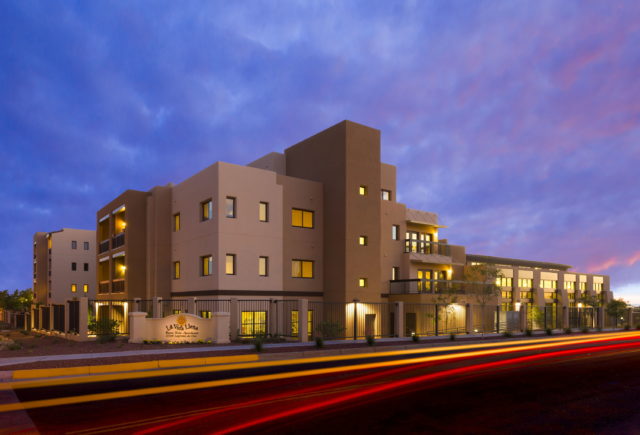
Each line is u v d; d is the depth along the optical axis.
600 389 10.57
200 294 26.28
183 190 29.16
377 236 29.75
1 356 14.80
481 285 34.72
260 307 25.97
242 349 16.75
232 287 25.02
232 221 25.42
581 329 32.50
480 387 10.59
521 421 7.67
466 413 8.14
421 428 7.16
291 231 28.23
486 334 27.62
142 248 30.86
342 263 28.16
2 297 66.69
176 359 13.94
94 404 8.52
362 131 29.89
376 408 8.39
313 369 13.18
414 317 30.55
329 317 28.39
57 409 8.13
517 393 9.97
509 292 50.28
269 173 27.42
